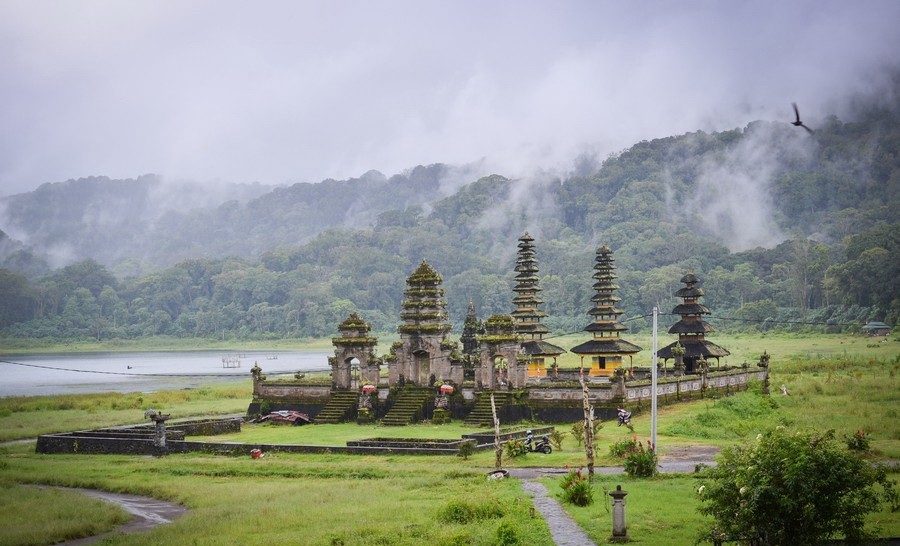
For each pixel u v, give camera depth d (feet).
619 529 117.29
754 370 298.76
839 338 552.00
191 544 131.23
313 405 291.99
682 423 226.17
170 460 218.38
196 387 487.20
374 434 250.57
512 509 136.77
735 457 113.29
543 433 231.91
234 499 166.40
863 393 271.69
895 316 579.89
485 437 220.43
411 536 128.47
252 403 298.97
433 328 278.46
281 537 131.44
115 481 193.16
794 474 105.91
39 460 226.58
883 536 111.55
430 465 194.18
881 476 109.70
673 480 159.12
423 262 288.51
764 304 652.48
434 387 277.44
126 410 332.60
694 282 303.89
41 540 144.56
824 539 109.81
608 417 247.29
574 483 143.54
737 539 110.42
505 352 267.18
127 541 136.77
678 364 282.77
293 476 193.16
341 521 140.15
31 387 536.01
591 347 299.17
